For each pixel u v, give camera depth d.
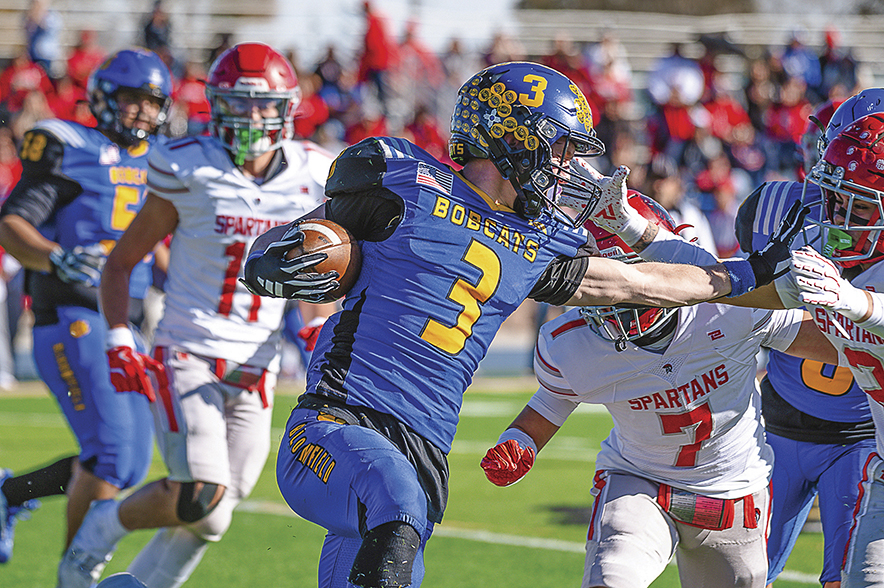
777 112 41.69
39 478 12.00
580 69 40.56
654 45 49.84
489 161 7.32
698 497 8.18
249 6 46.12
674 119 39.22
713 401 8.08
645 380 8.05
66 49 45.97
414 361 7.10
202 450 10.51
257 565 13.41
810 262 6.99
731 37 49.19
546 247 7.34
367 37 41.75
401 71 42.41
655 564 7.87
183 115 37.53
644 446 8.31
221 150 11.00
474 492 18.39
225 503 10.82
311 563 13.52
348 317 7.29
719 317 7.93
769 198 9.41
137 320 12.97
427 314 7.10
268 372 11.28
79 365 12.12
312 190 11.38
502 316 7.34
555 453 22.55
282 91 10.86
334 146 40.47
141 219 10.95
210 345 10.86
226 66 10.77
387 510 6.42
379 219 7.26
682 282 7.41
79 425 12.05
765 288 7.64
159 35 40.25
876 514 8.13
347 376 7.13
